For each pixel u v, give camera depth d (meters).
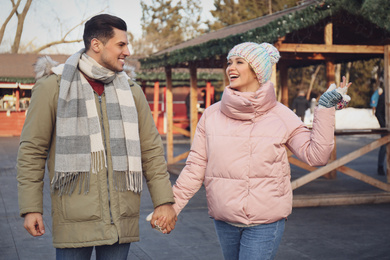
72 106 2.34
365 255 4.66
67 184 2.33
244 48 2.73
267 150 2.62
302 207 6.85
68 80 2.36
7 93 20.56
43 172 2.38
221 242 2.78
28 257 4.55
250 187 2.62
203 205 6.93
